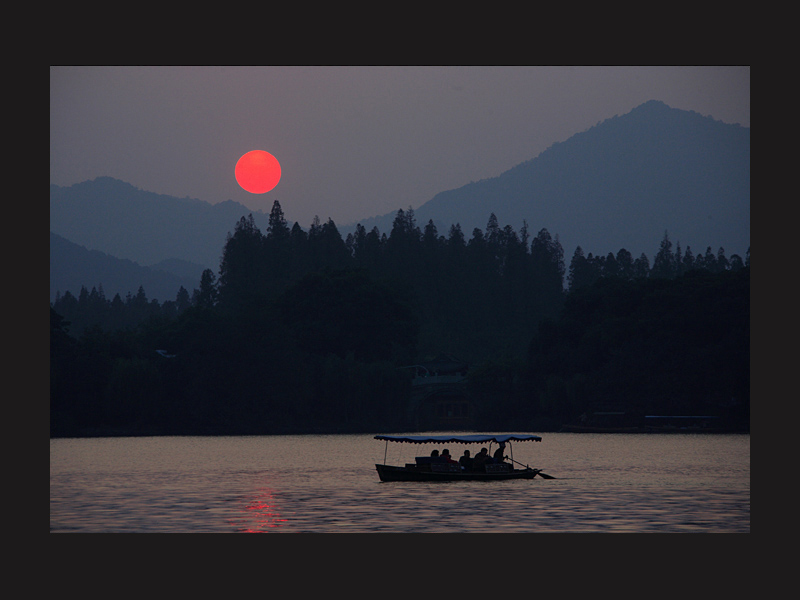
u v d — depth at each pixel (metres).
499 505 85.44
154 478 115.25
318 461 148.25
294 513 80.56
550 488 100.00
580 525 73.62
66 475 120.38
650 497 91.81
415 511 81.50
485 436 109.12
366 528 72.44
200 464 141.00
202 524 74.81
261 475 119.31
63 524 75.00
